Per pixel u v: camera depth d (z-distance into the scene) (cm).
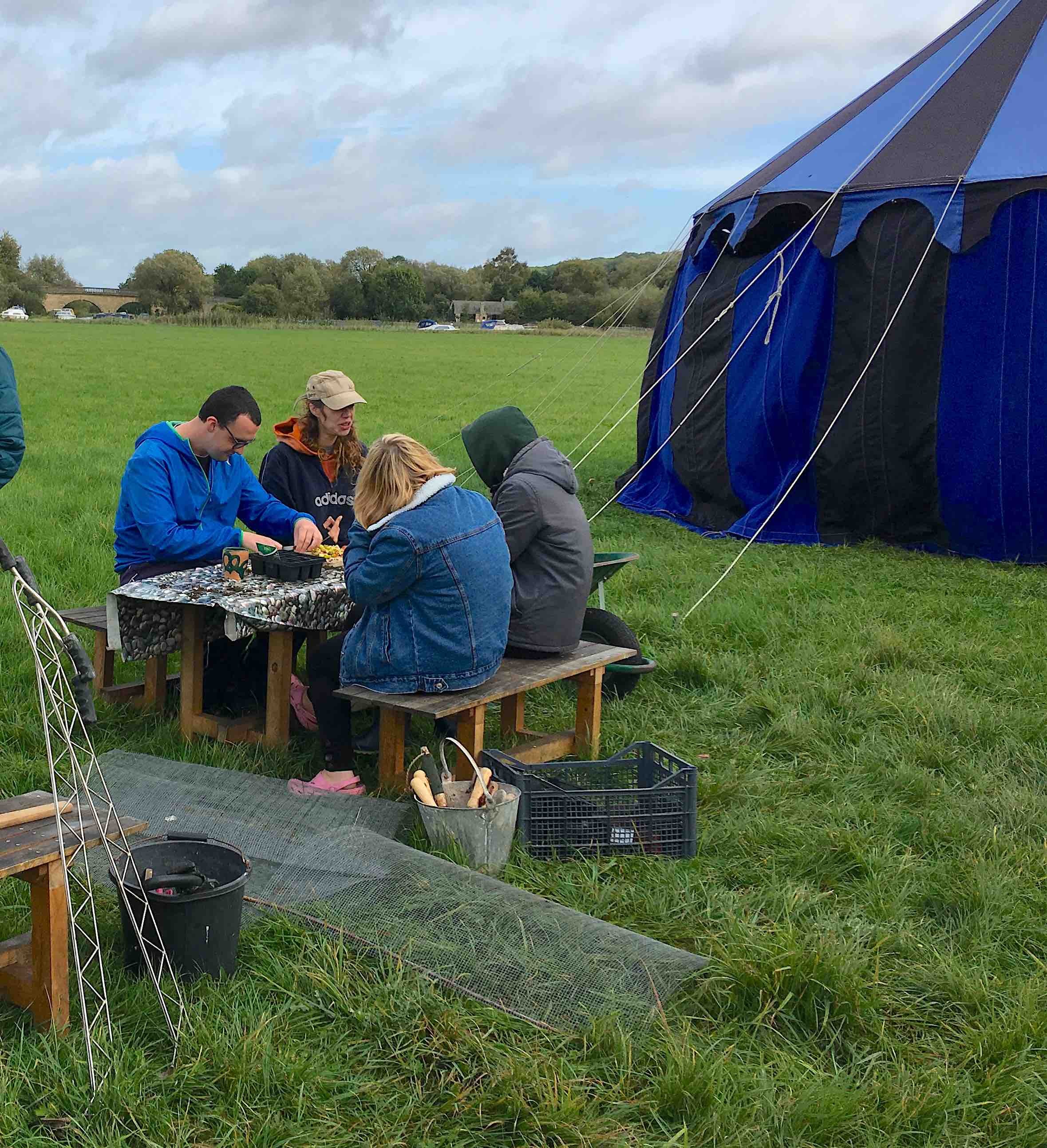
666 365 1141
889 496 933
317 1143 248
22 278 11981
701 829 417
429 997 295
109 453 1485
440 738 489
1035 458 870
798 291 947
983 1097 275
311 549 539
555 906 335
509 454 483
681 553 912
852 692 566
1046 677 600
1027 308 857
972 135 909
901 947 338
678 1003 304
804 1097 264
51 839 273
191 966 297
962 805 439
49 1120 250
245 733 484
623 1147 250
